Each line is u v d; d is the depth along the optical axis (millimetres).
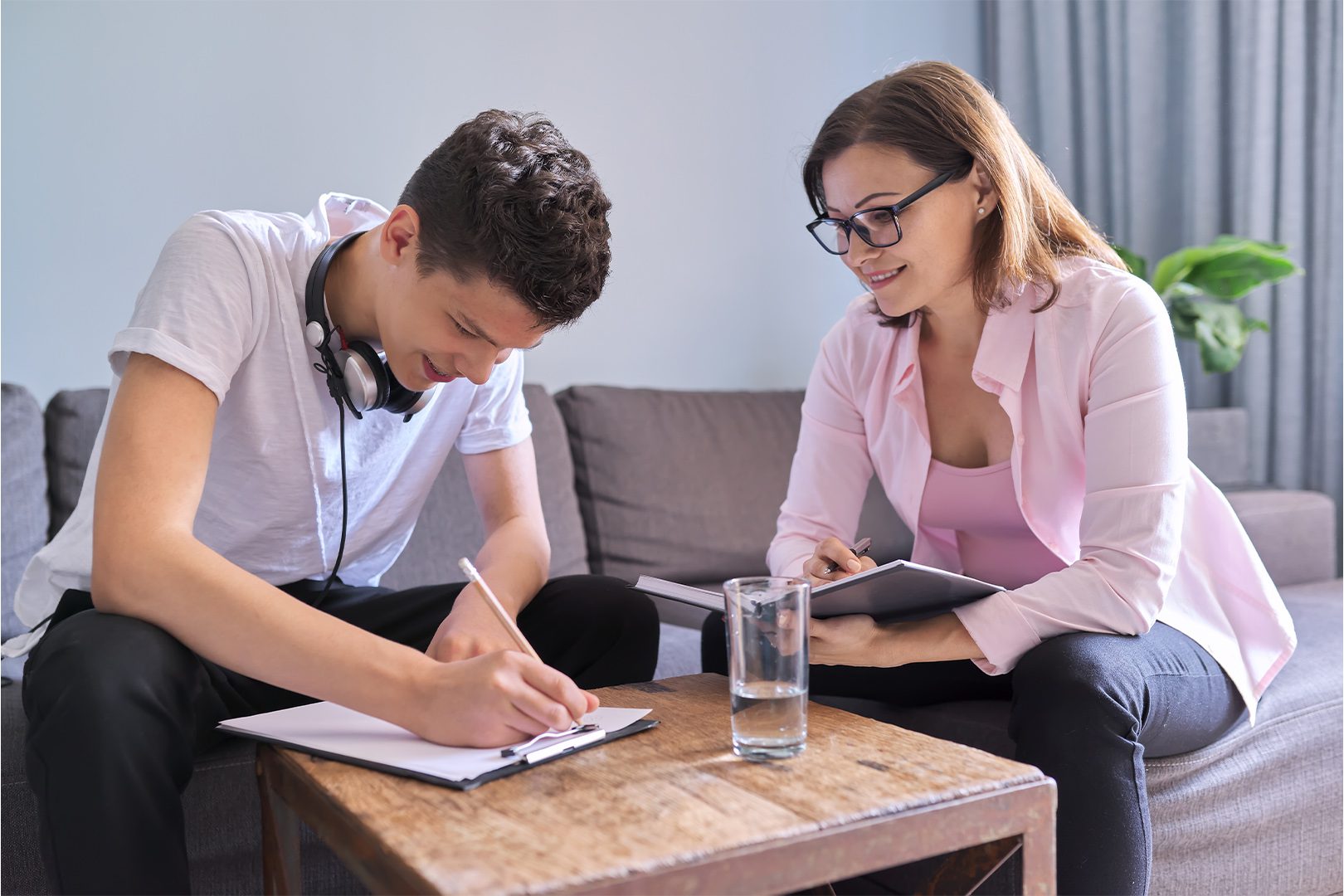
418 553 1949
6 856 1188
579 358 2604
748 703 897
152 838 925
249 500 1277
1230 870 1395
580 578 1368
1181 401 1260
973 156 1286
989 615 1183
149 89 2137
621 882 678
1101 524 1231
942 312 1414
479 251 1035
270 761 975
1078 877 1089
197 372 1082
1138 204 2988
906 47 3107
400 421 1348
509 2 2504
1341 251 2674
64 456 1782
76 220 2082
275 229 1244
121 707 920
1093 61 3082
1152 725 1203
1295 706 1487
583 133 2604
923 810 792
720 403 2459
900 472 1505
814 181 1389
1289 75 2713
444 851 714
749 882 717
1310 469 2783
